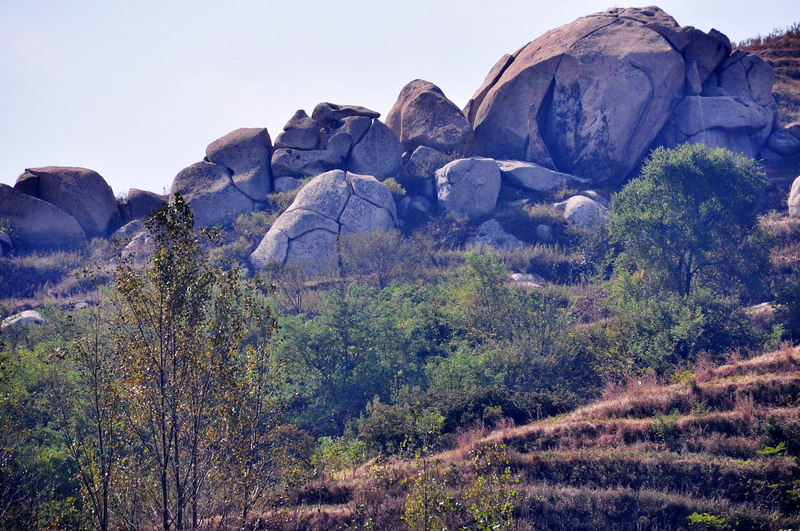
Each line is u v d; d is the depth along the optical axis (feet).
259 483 189.98
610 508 210.18
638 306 371.35
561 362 348.59
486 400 287.28
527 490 218.38
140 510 181.88
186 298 180.45
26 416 256.32
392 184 644.69
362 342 360.89
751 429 233.55
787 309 378.73
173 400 177.17
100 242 638.53
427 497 193.47
